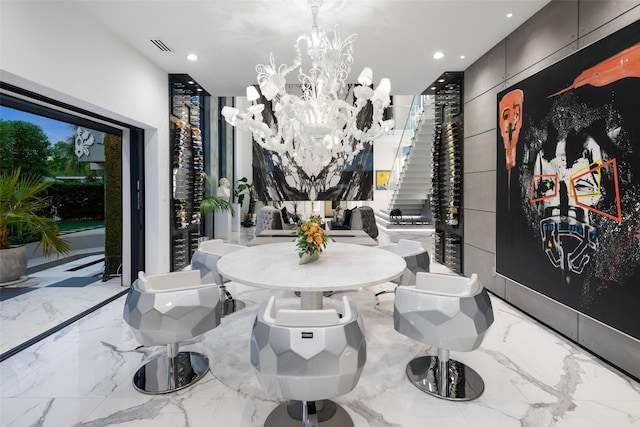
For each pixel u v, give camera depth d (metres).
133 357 2.60
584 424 1.87
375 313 3.52
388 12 3.18
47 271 5.15
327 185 5.36
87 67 3.13
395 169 13.16
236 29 3.47
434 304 2.01
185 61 4.32
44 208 4.48
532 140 3.22
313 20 3.16
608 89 2.38
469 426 1.85
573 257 2.73
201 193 5.84
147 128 4.42
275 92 2.60
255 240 3.97
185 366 2.43
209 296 2.16
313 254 2.48
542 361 2.54
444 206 5.51
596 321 2.52
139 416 1.93
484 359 2.57
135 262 4.47
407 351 2.71
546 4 3.06
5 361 2.53
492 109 4.02
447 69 4.64
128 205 4.45
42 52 2.62
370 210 6.87
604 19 2.46
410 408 2.00
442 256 5.65
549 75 2.98
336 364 1.54
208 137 8.39
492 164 4.05
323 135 2.98
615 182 2.35
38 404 2.04
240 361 2.54
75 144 4.76
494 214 4.03
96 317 3.39
